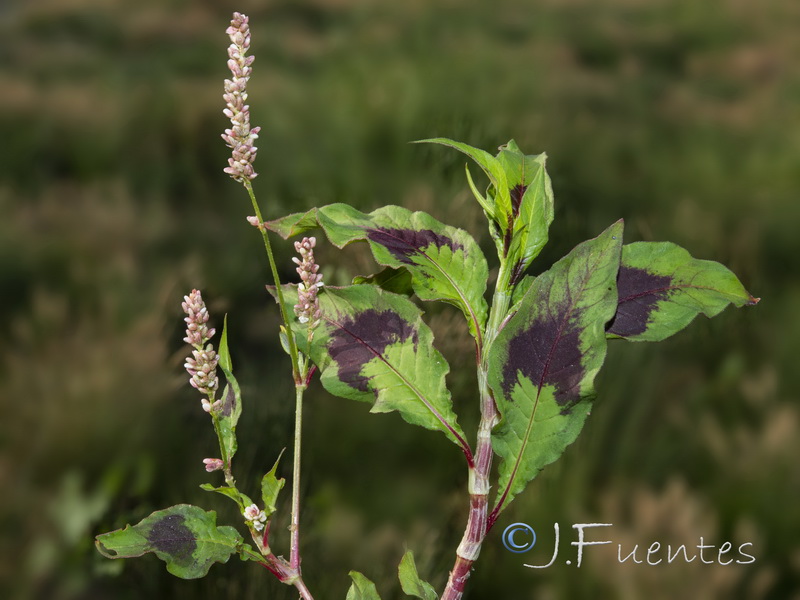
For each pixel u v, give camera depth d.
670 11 3.12
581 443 0.75
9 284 1.10
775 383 0.91
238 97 0.42
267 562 0.43
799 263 1.27
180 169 1.55
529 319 0.42
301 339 0.44
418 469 0.80
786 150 1.88
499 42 2.70
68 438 0.79
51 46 2.39
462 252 0.44
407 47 2.52
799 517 0.73
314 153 1.46
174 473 0.78
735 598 0.66
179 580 0.68
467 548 0.42
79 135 1.66
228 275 1.04
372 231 0.44
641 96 2.29
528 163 0.43
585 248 0.42
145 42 2.45
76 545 0.76
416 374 0.44
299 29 2.69
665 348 0.96
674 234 1.25
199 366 0.42
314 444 0.80
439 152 1.29
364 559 0.70
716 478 0.77
